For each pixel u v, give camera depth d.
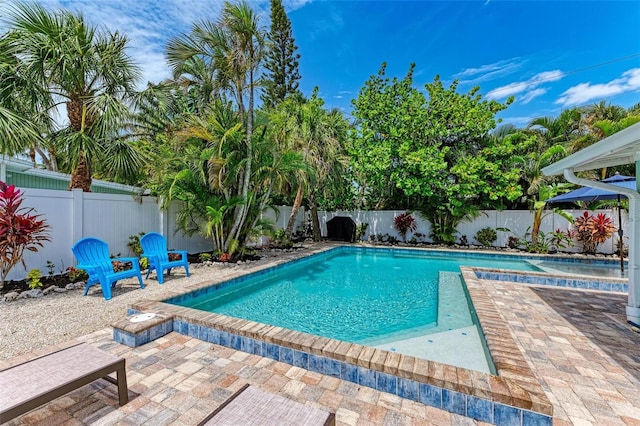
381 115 13.62
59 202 6.21
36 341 3.41
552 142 12.05
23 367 2.19
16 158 7.28
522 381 2.35
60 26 6.39
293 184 11.66
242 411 1.84
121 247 7.52
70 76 6.44
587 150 3.50
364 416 2.27
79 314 4.26
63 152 7.01
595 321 4.14
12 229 4.75
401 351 3.74
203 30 7.84
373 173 13.13
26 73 5.85
